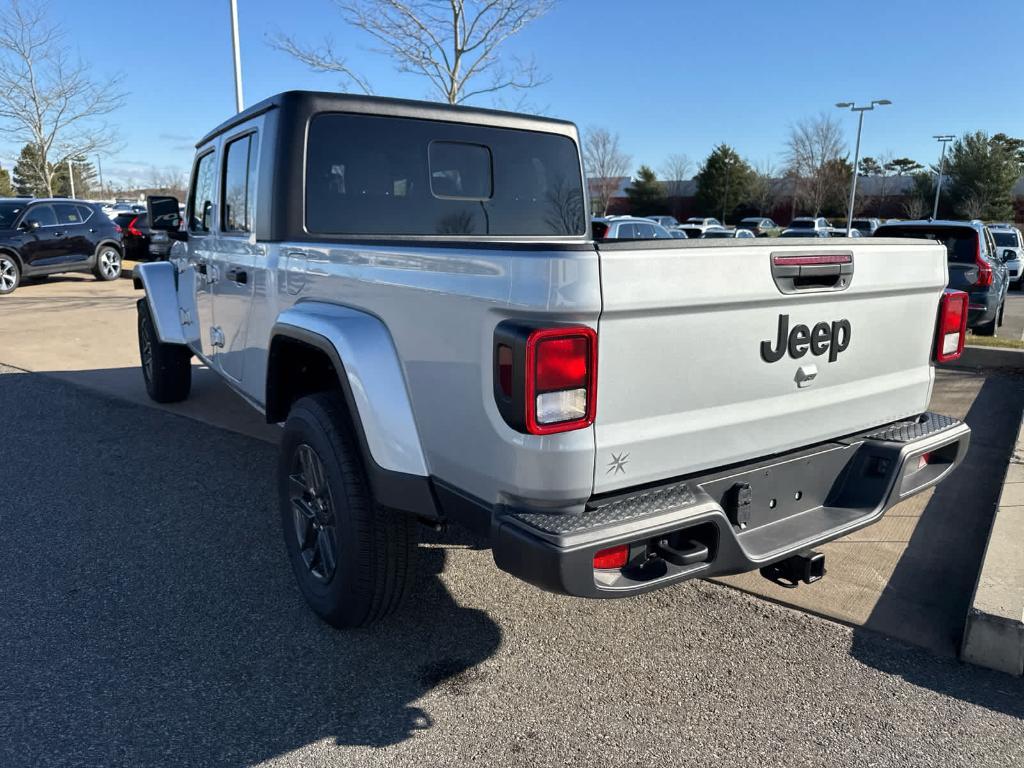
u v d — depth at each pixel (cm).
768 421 262
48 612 334
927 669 298
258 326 382
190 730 260
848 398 287
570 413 216
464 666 299
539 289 212
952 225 970
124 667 295
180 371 656
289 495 334
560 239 443
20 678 287
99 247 1677
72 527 423
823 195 5341
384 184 371
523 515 225
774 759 250
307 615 334
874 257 278
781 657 306
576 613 338
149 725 262
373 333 275
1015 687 288
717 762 249
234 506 453
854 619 333
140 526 425
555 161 435
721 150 6331
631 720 268
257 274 375
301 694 280
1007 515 373
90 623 326
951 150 6050
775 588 360
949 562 384
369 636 318
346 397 278
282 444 330
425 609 339
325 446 293
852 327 282
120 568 375
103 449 555
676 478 249
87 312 1266
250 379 403
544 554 212
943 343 321
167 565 379
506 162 414
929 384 324
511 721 267
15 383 760
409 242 262
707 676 293
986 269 947
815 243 259
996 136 6950
